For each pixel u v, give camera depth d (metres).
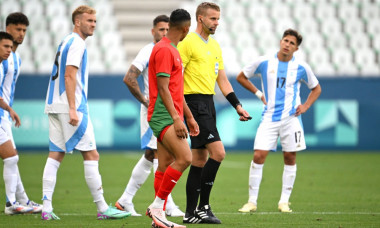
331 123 63.56
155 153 25.42
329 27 81.81
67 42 22.77
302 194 33.69
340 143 63.81
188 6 84.38
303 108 28.06
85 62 23.08
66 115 22.91
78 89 22.91
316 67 77.31
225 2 83.88
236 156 58.09
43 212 23.30
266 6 83.81
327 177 42.88
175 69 19.84
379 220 23.64
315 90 28.53
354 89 63.62
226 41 79.50
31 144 60.47
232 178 42.19
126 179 40.88
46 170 23.31
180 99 20.09
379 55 79.25
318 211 26.70
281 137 27.73
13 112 24.67
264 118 28.02
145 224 22.00
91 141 23.12
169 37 19.98
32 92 60.16
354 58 78.81
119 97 61.38
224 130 62.38
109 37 79.44
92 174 23.20
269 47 79.31
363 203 29.80
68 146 22.94
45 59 75.19
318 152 62.94
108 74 61.16
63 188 35.75
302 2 84.19
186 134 19.47
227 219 23.77
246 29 81.38
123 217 23.78
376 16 83.44
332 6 83.81
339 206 28.59
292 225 22.00
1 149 24.34
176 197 32.38
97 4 83.44
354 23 82.31
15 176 24.77
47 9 80.69
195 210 22.61
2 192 32.59
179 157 19.70
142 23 83.88
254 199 27.11
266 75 28.03
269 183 39.50
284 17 83.12
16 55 26.78
